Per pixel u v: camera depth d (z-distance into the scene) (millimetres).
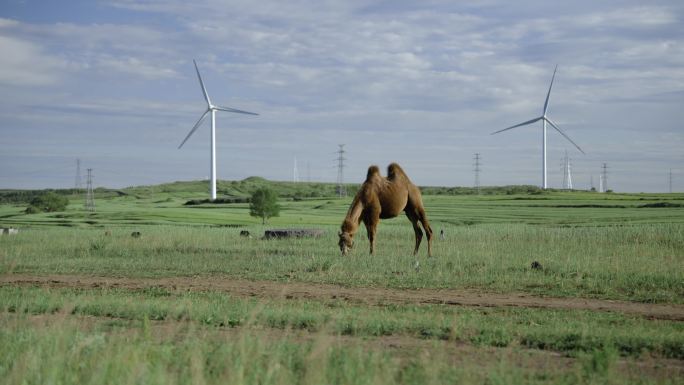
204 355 8961
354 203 24531
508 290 16219
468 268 19734
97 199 169500
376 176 24781
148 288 16703
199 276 19188
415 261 21172
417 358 8875
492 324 11602
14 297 14898
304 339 10461
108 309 13188
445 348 9781
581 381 7926
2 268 21188
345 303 14234
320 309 13180
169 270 20516
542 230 35719
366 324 11328
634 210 80125
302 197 156125
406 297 15227
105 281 18391
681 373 8562
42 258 24188
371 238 24719
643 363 9078
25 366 8266
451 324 11445
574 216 71562
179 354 9172
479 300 14867
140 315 12523
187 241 30562
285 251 25297
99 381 7902
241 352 8430
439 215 78875
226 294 15602
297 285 17219
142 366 8023
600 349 9672
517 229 38281
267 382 7652
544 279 17578
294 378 8008
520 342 10305
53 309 13516
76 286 17422
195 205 115750
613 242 28016
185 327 11508
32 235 36500
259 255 23750
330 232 35406
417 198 25094
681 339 10227
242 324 11711
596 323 11789
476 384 7781
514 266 19828
